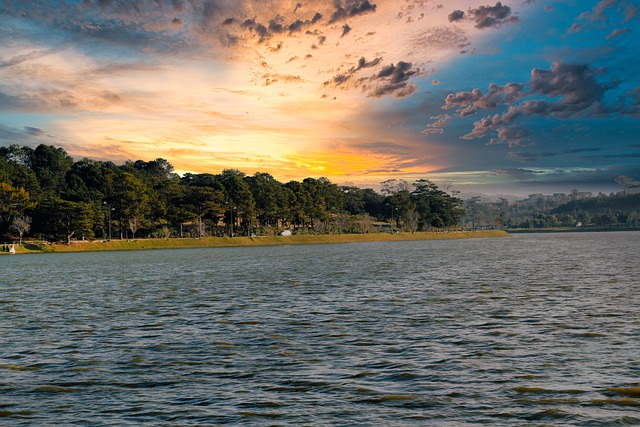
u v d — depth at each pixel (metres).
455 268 74.38
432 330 28.47
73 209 157.88
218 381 19.64
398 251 135.88
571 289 46.62
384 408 16.62
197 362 22.34
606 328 28.44
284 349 24.45
